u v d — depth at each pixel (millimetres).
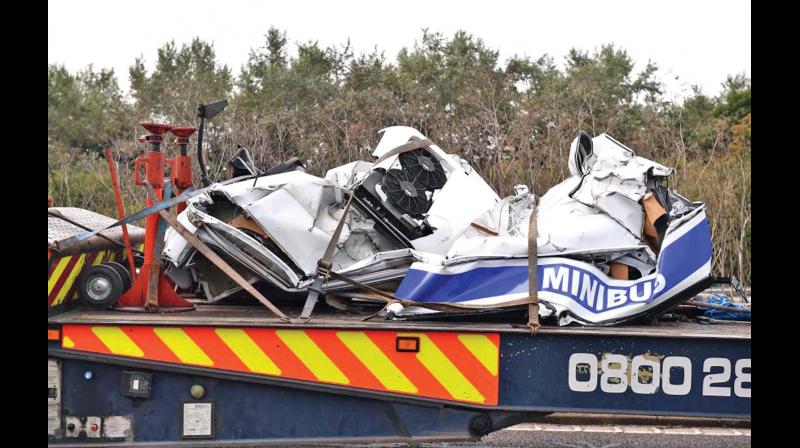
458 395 6438
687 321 7477
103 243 7715
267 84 26969
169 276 7703
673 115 18641
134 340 6477
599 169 7371
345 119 16859
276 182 7430
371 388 6457
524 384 6418
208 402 6586
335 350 6469
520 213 8297
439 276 6949
